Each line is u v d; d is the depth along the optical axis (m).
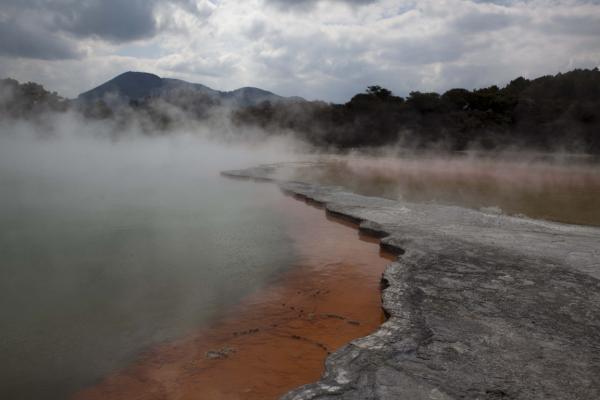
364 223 6.48
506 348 2.88
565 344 2.94
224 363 2.95
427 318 3.32
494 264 4.54
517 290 3.86
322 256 5.35
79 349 3.08
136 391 2.62
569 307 3.52
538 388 2.45
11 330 3.33
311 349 3.15
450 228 6.13
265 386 2.69
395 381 2.52
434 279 4.12
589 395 2.39
